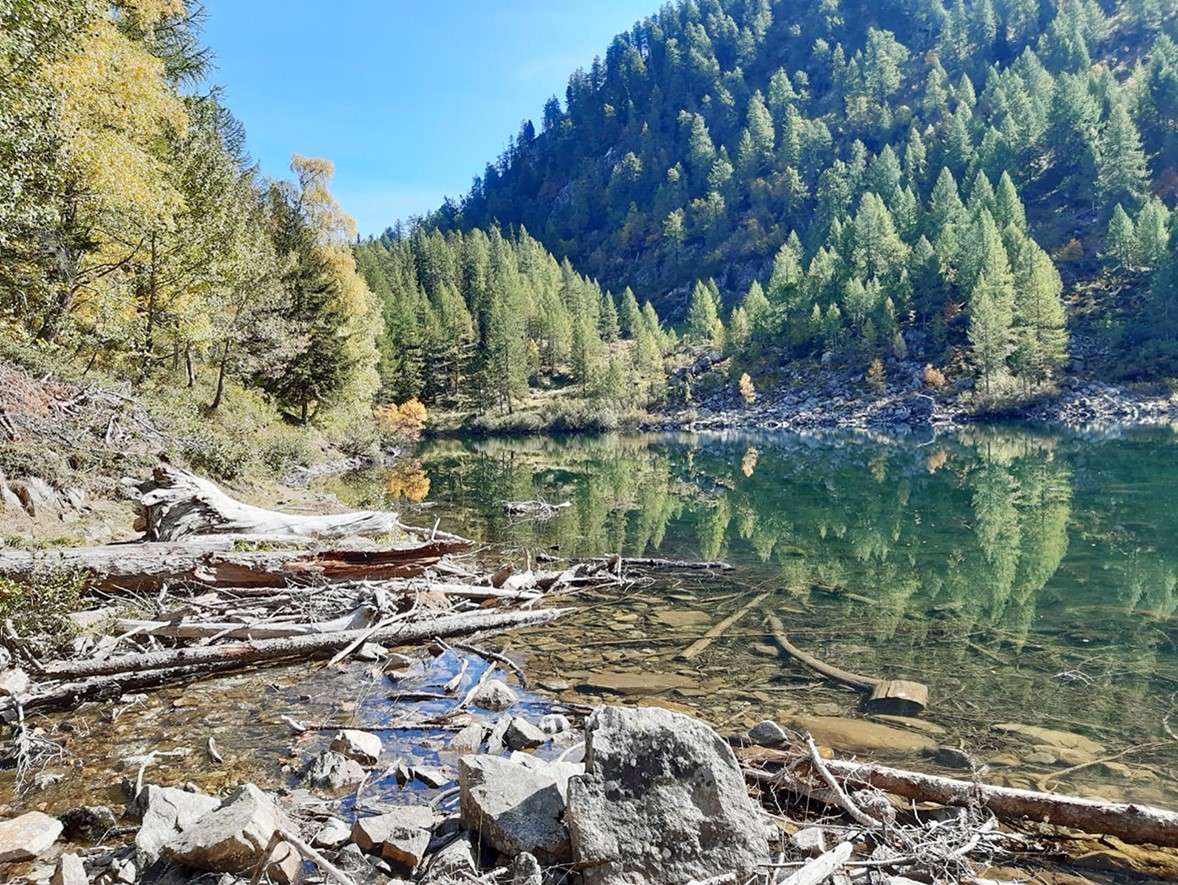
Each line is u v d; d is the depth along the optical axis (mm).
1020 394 71625
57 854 4281
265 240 32531
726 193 184250
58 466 13086
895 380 83812
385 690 7582
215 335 23531
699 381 99312
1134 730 6430
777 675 7988
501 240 149500
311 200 47031
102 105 16125
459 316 102250
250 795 4422
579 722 6711
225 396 28594
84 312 18859
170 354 24828
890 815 4617
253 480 21094
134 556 9523
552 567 14180
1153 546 15211
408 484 30234
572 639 9453
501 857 4172
